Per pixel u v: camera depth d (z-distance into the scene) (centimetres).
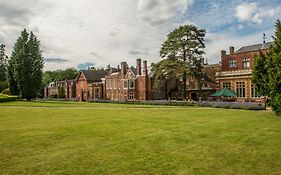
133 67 7475
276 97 2059
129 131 1509
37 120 2139
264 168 836
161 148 1092
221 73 5428
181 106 4412
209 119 2058
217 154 995
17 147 1146
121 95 7550
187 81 6531
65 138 1331
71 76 13850
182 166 864
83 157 978
